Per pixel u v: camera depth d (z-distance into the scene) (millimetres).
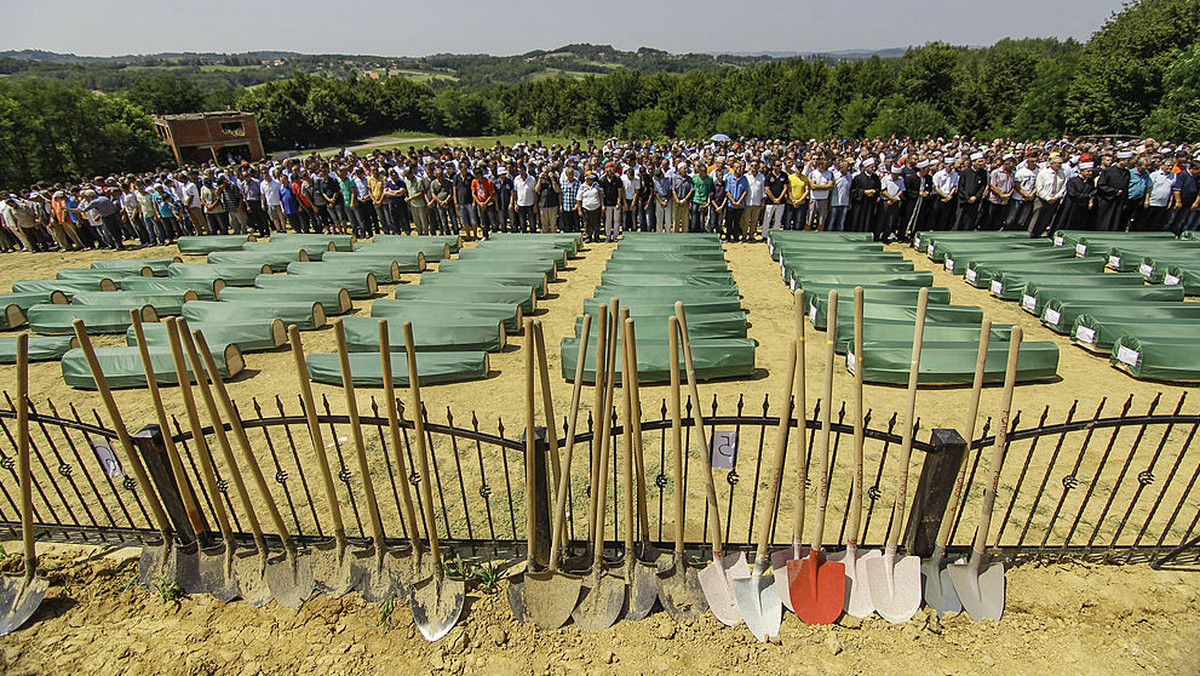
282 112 72688
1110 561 4859
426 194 17438
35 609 4758
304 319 11023
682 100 62375
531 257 13812
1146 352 8219
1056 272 11898
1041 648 4242
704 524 5527
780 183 16125
